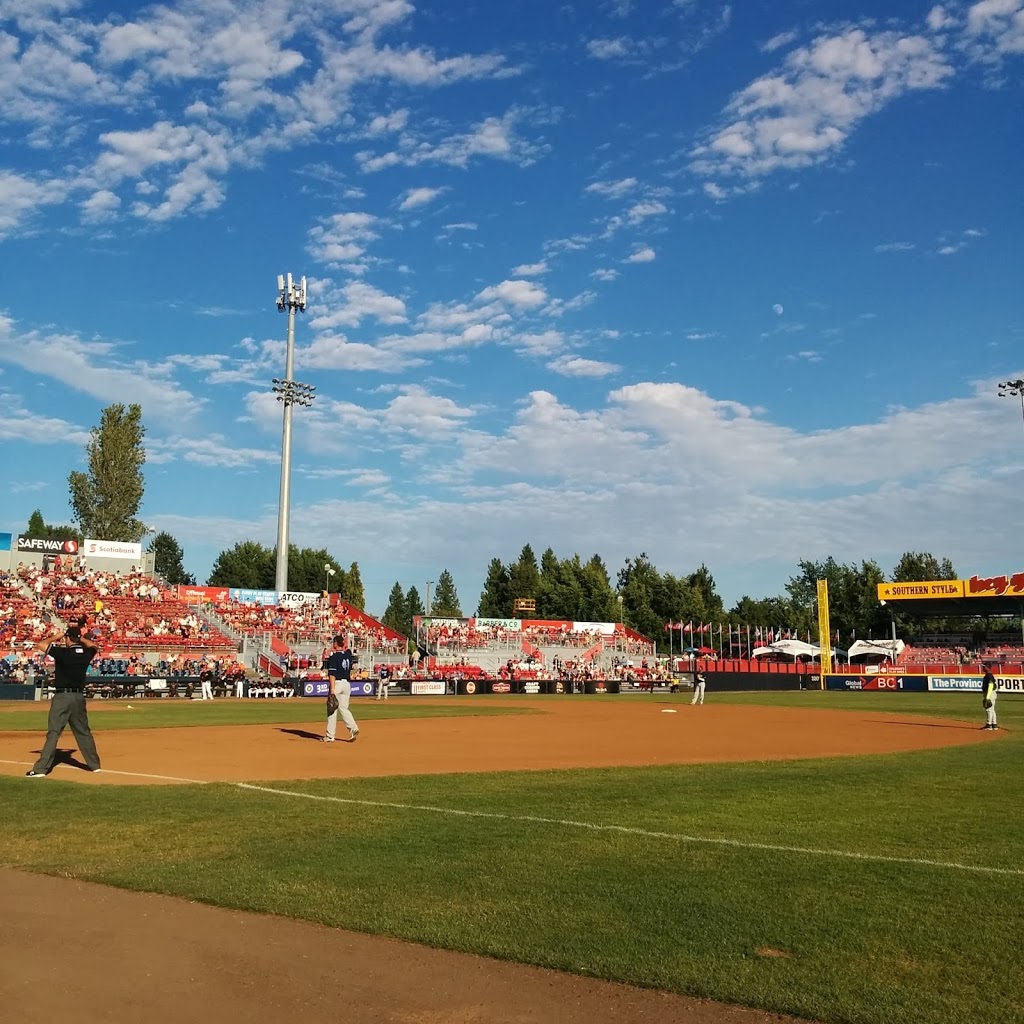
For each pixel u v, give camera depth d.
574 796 13.59
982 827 11.28
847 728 31.14
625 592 119.81
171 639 62.97
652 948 6.71
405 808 12.30
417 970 6.38
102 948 6.72
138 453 84.12
